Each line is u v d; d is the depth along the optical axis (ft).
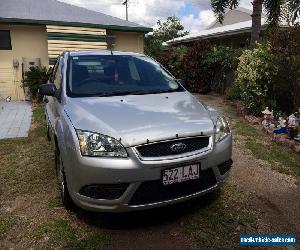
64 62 15.08
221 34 61.72
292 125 20.52
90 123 10.68
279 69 25.00
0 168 16.65
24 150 19.52
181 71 48.93
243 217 11.79
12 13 40.96
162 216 11.88
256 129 23.75
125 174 9.81
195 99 13.80
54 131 13.67
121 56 15.89
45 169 16.38
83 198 10.37
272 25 40.24
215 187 11.44
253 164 16.98
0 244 10.49
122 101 12.46
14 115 30.35
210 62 43.68
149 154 10.04
